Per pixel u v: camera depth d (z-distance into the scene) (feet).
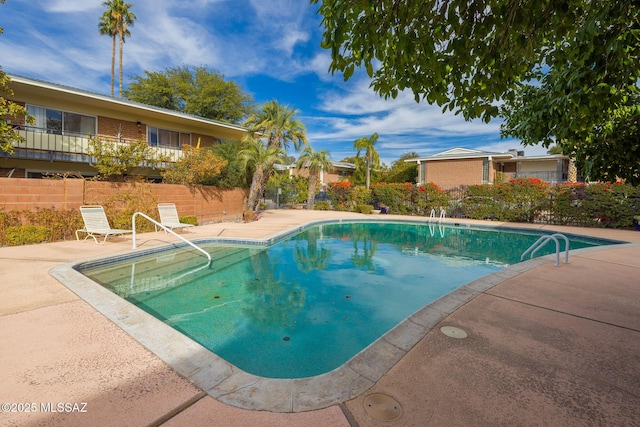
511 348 8.76
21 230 23.53
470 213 53.67
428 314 11.17
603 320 10.82
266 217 51.65
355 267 24.02
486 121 9.16
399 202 61.77
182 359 8.07
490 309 11.76
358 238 38.14
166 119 50.11
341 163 115.03
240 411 6.13
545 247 32.96
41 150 37.88
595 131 10.14
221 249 27.99
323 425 5.75
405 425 5.77
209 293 17.44
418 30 6.97
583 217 42.96
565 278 16.19
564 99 7.95
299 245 32.22
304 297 17.11
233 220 46.88
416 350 8.58
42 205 25.75
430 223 49.26
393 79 8.70
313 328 13.28
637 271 17.76
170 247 25.25
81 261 18.42
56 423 5.77
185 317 14.24
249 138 49.60
